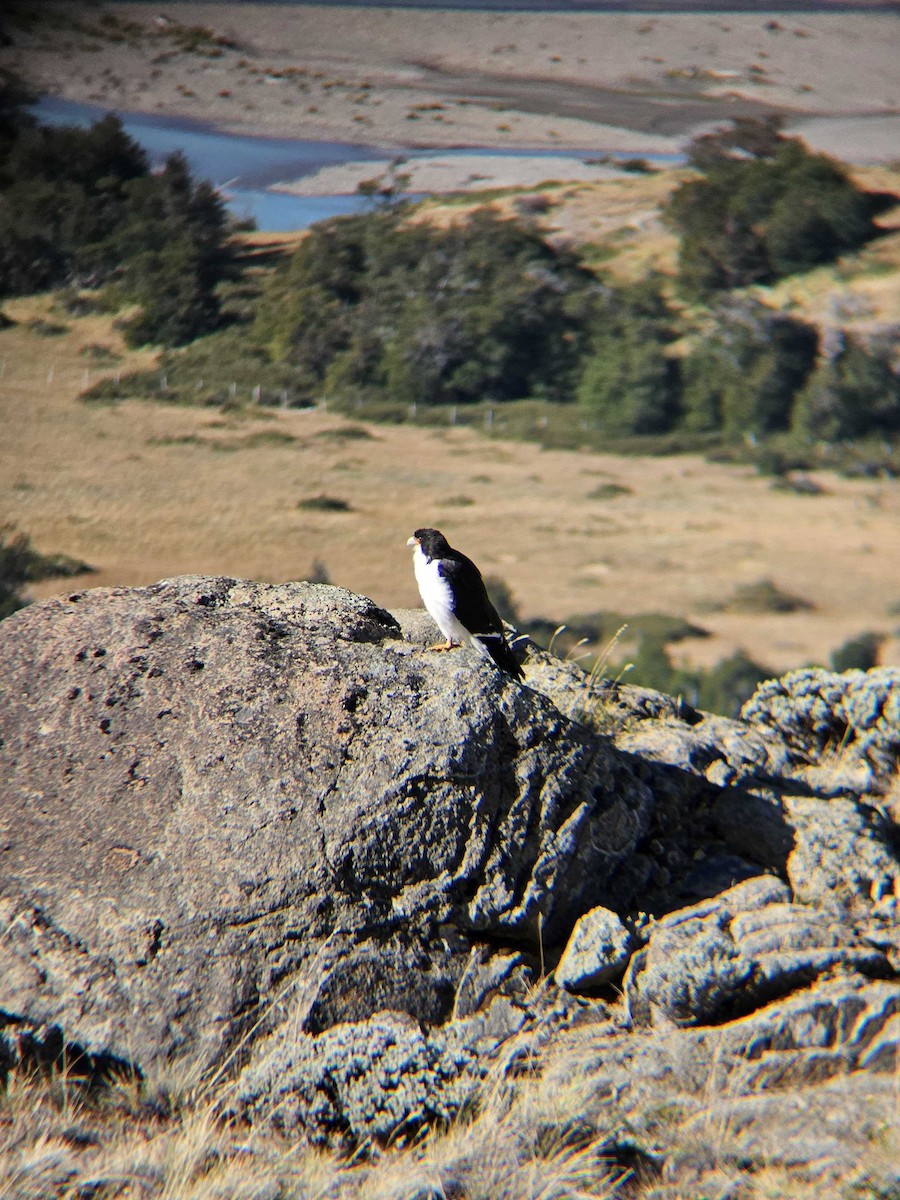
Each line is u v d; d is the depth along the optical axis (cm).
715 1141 472
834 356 11344
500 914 586
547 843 606
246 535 7462
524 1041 547
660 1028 556
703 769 736
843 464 10094
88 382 11712
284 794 585
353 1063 514
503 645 758
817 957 565
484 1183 441
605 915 594
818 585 7038
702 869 655
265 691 623
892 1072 520
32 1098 491
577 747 639
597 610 6391
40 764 612
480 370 11638
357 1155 481
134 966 544
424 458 9938
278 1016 536
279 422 10906
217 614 674
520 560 7288
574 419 11244
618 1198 438
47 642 659
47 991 542
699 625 6212
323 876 564
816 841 668
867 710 826
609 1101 505
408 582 6700
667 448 10556
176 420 10738
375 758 599
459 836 592
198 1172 448
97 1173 433
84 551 6950
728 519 8500
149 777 598
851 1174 445
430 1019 555
